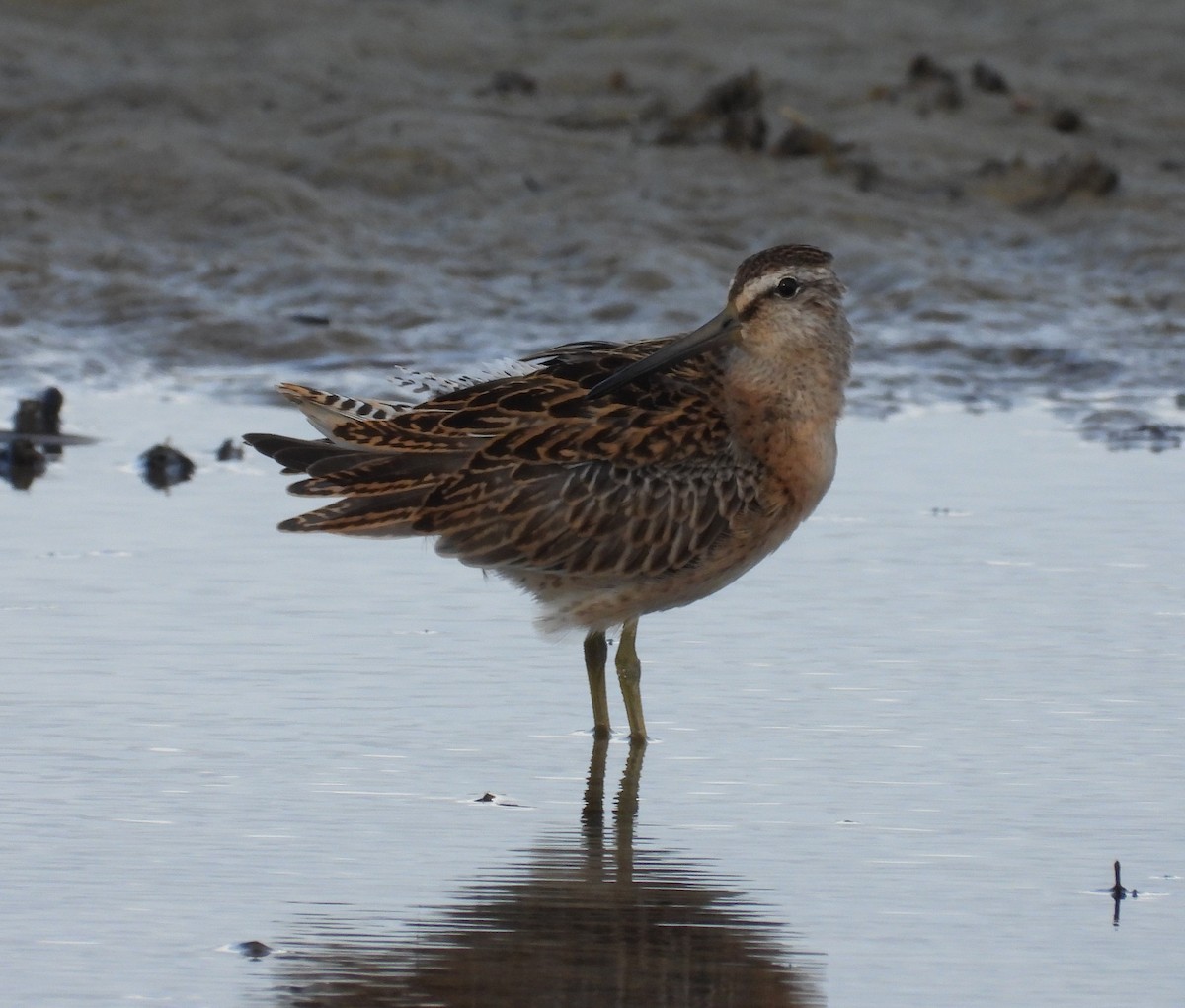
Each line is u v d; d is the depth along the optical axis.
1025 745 11.95
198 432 20.03
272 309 23.78
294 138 28.22
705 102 29.03
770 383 13.05
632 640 12.81
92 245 25.25
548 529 12.82
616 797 11.26
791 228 25.92
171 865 10.16
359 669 13.34
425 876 10.09
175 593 14.89
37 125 28.47
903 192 27.47
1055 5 34.53
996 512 17.23
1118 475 18.59
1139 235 26.19
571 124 29.25
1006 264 25.64
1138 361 22.83
